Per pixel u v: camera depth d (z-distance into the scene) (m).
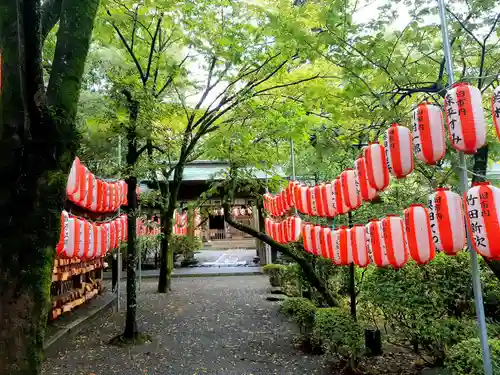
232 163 10.01
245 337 7.63
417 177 6.50
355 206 5.94
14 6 3.21
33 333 3.14
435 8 4.65
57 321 8.01
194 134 11.70
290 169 11.33
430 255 4.03
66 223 5.65
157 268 19.08
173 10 7.38
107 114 6.46
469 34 4.66
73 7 3.57
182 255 22.27
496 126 3.09
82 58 3.58
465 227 3.75
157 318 9.23
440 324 4.97
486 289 5.59
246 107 8.67
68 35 3.54
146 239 12.83
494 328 4.68
